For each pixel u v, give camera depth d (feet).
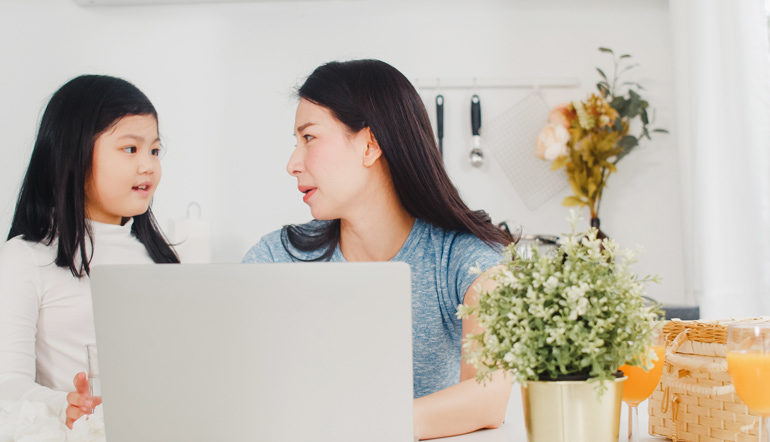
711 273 6.89
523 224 8.88
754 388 2.64
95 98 6.51
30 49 9.20
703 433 3.00
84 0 9.09
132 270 2.55
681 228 8.49
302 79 9.20
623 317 2.50
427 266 4.65
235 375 2.53
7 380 4.99
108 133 6.59
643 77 8.88
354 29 9.22
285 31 9.26
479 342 2.70
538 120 8.94
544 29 9.02
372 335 2.52
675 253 8.69
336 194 4.84
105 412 2.63
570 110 8.48
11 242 5.99
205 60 9.27
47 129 6.27
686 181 7.84
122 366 2.59
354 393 2.53
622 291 2.52
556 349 2.50
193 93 9.25
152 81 9.27
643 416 3.66
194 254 8.27
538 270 2.59
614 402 2.56
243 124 9.21
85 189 6.51
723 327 2.94
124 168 6.69
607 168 8.44
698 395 3.01
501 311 2.60
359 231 4.93
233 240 9.11
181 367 2.55
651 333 2.53
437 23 9.14
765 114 6.64
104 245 6.52
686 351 3.07
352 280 2.50
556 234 8.83
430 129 4.73
